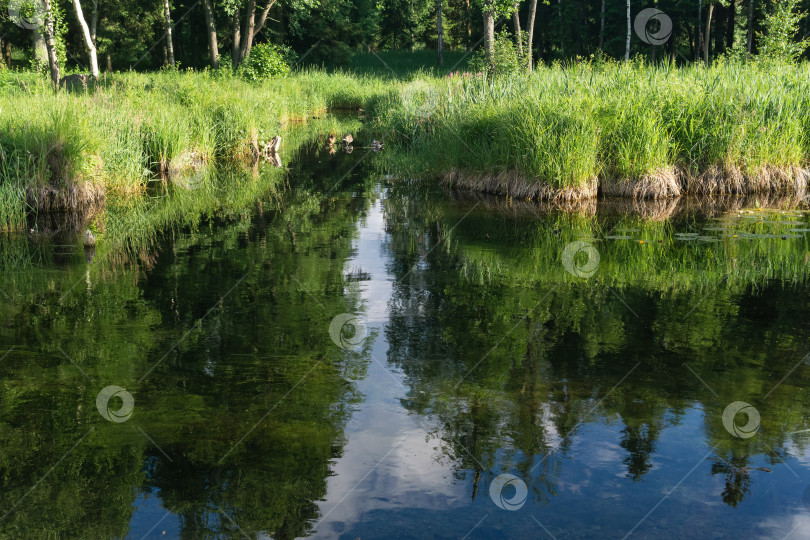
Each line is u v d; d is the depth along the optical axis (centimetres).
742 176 988
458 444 308
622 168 969
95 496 272
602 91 1072
